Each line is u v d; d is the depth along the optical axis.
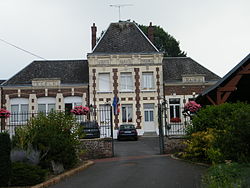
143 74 32.03
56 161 11.21
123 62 31.84
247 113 9.14
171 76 33.06
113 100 30.16
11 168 9.06
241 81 17.66
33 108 30.95
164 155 16.72
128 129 27.41
